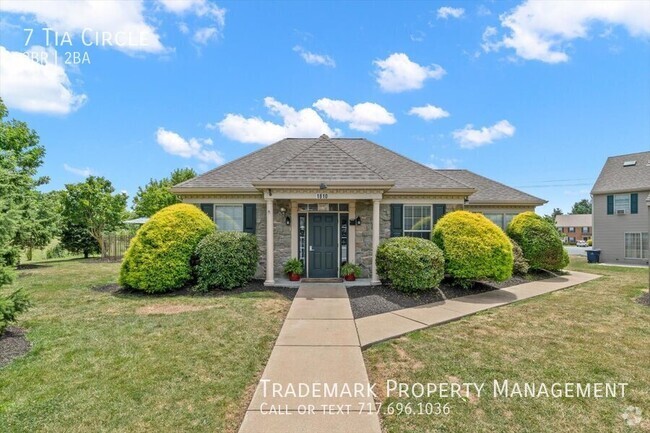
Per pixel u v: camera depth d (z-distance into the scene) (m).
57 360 4.15
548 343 4.86
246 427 2.83
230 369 3.95
